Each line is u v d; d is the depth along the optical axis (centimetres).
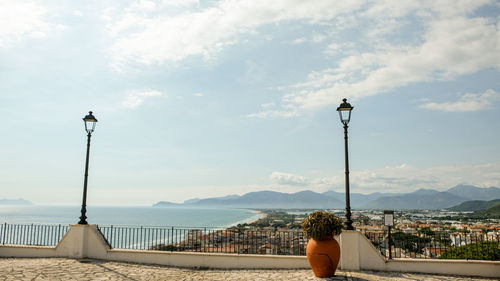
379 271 1059
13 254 1342
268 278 977
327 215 973
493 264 1013
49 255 1320
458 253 1245
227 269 1153
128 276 1007
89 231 1322
